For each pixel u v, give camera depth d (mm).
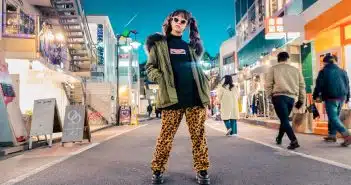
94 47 24797
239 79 29844
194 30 4312
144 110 70375
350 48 13016
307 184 3904
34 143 9469
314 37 14648
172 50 4137
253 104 22984
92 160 6125
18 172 5277
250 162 5504
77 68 22922
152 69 4125
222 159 5875
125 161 5898
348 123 9367
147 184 4078
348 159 5625
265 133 11578
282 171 4703
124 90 36656
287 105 7246
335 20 12586
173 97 4012
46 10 18688
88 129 10016
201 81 4152
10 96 9172
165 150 4109
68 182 4285
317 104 13227
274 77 7309
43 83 18266
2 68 9227
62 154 7371
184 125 19109
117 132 14891
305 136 9852
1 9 13594
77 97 23734
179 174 4660
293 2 17750
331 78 7590
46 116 9430
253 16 27844
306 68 16016
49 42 16312
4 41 13281
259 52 25500
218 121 24781
